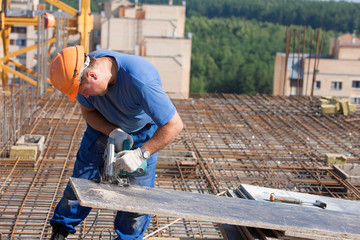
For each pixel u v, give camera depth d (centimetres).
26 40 8125
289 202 561
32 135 1378
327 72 7350
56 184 1106
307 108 2033
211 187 1139
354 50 7462
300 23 11406
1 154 1230
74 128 1548
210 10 11575
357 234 475
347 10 11288
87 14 2314
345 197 1116
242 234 562
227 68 9969
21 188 1066
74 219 563
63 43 2219
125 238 564
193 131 1620
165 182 1167
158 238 736
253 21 11350
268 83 9950
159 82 490
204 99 2138
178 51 6981
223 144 1497
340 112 1933
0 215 930
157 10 8062
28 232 860
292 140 1567
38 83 2031
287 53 2812
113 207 426
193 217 443
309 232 470
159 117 482
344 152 1478
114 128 547
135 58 494
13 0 7344
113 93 501
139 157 480
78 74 477
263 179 1181
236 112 1920
